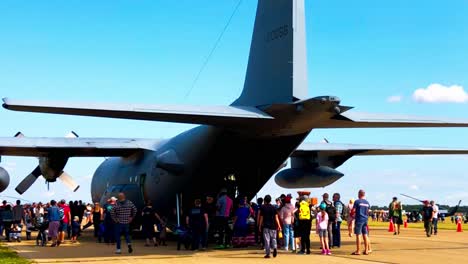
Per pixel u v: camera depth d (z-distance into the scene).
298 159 20.23
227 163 15.39
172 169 16.42
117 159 21.67
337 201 14.81
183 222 16.91
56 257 12.37
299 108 11.91
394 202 22.12
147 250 14.12
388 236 20.61
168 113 10.83
